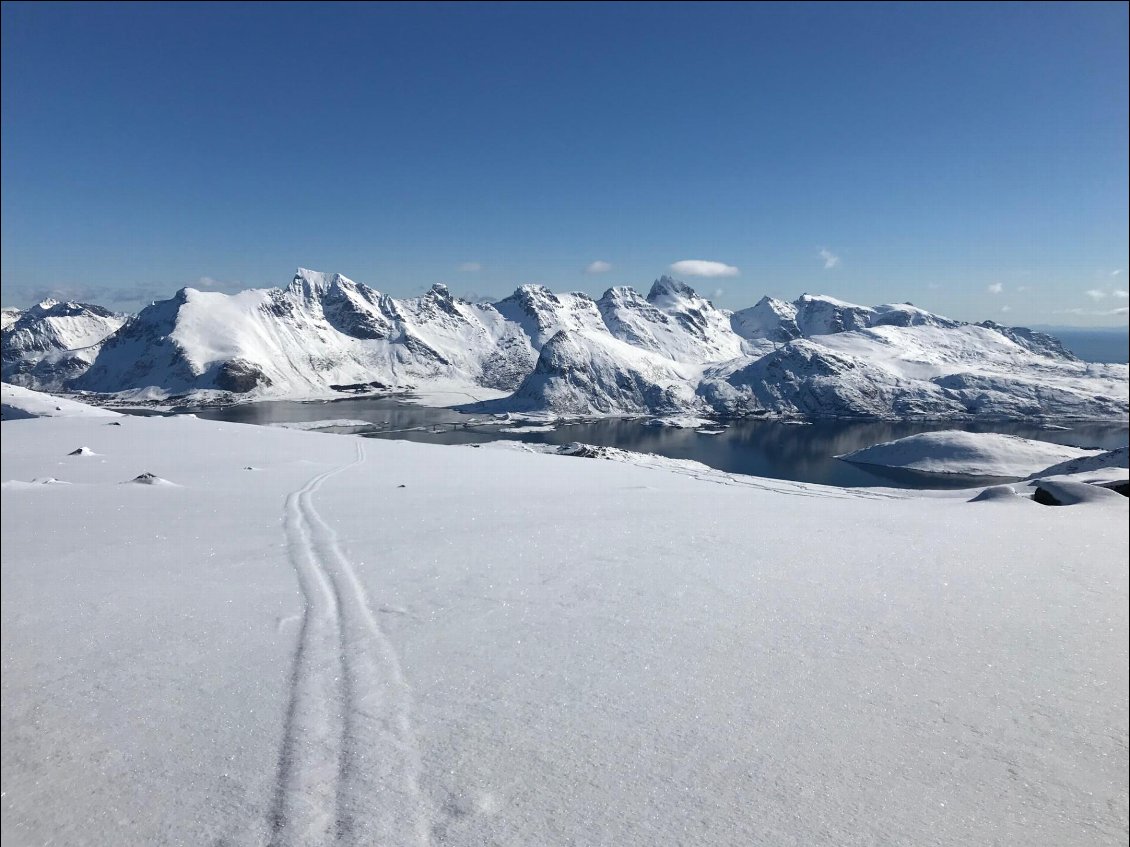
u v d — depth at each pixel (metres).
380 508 14.48
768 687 5.36
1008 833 3.65
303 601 7.67
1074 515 12.80
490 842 3.58
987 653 6.02
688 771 4.20
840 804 3.88
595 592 7.84
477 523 12.42
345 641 6.43
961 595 7.66
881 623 6.75
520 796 3.97
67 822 3.89
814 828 3.67
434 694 5.28
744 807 3.85
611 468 28.22
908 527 11.69
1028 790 4.04
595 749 4.46
